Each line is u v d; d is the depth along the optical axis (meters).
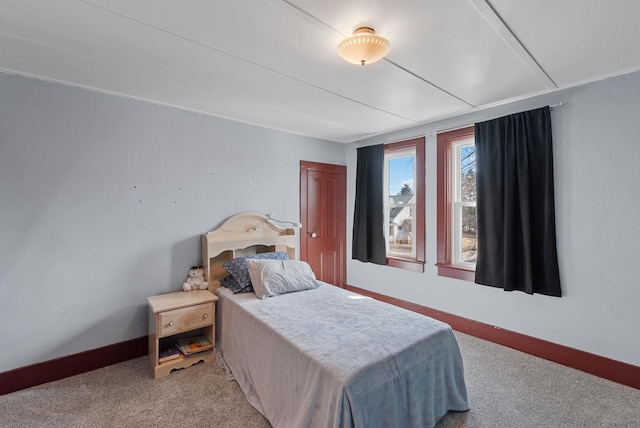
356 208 4.14
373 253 3.93
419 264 3.47
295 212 3.79
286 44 1.76
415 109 2.93
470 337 3.00
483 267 2.89
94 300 2.47
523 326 2.70
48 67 2.07
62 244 2.33
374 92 2.49
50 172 2.28
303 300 2.52
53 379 2.27
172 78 2.24
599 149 2.29
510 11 1.46
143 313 2.69
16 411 1.93
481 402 2.02
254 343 2.13
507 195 2.69
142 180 2.69
